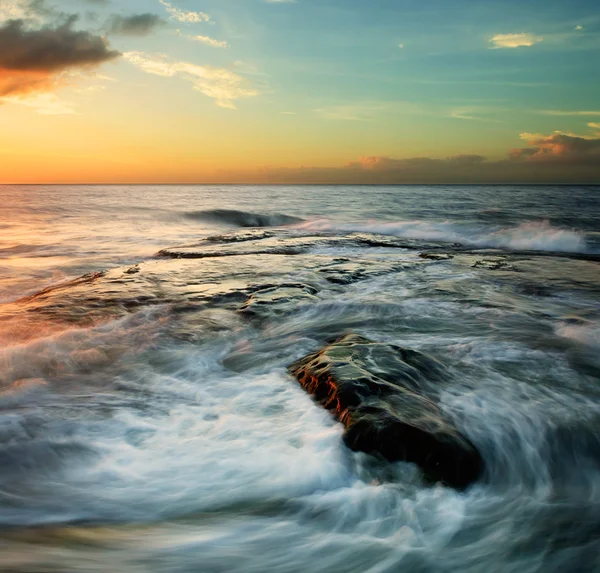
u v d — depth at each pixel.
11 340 6.55
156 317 7.68
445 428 4.00
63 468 3.70
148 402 4.92
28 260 14.36
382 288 9.84
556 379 5.36
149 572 2.60
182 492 3.44
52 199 51.09
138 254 15.48
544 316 7.92
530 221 24.89
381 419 3.98
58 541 2.85
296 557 2.85
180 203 42.94
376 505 3.37
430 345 6.45
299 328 7.33
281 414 4.58
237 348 6.64
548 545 3.08
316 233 21.25
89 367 5.87
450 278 10.92
